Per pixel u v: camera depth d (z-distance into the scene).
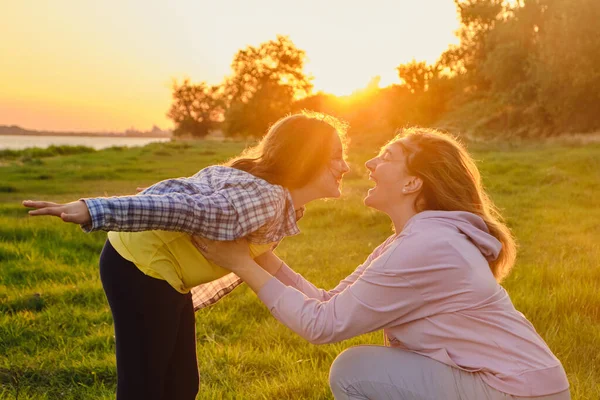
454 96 57.91
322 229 9.46
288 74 76.94
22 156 34.53
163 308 2.32
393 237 2.79
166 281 2.32
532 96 44.66
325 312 2.29
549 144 30.00
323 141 2.42
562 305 4.59
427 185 2.43
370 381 2.30
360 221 9.84
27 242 7.44
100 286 5.54
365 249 7.77
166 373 2.52
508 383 2.13
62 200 14.53
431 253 2.21
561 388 2.17
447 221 2.31
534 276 5.46
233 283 2.71
